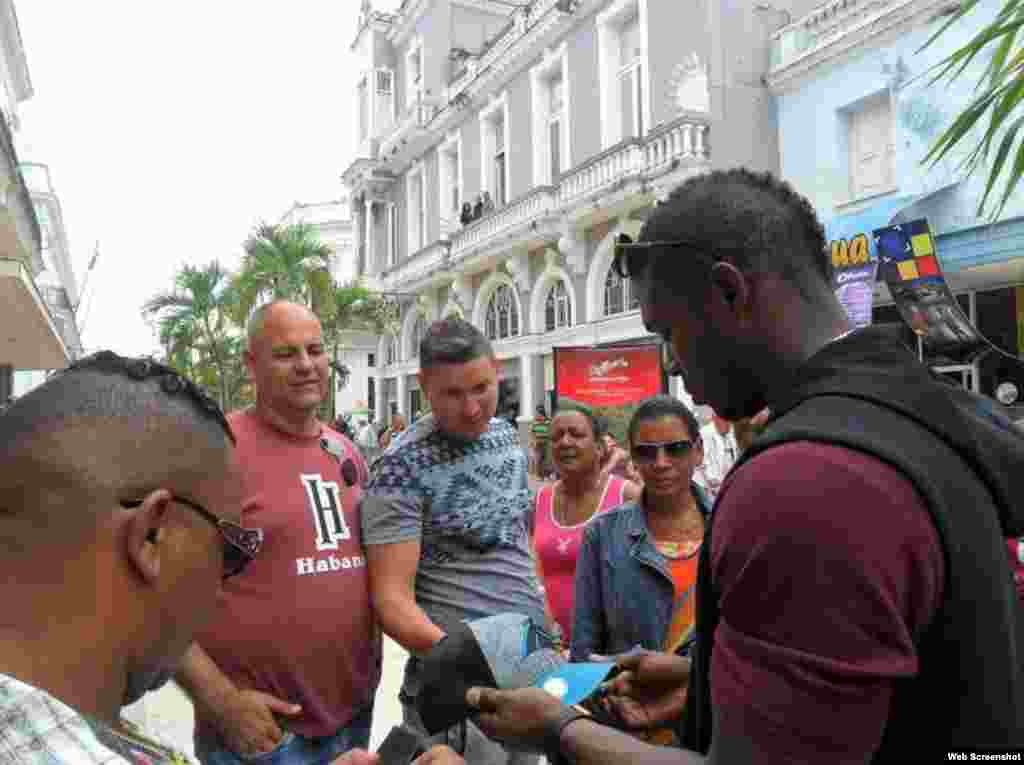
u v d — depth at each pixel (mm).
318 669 2219
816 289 1110
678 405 2590
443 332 2314
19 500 865
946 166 8258
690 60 10859
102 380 935
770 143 10844
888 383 967
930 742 878
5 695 767
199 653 2100
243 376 23125
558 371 7141
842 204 9602
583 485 3270
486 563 2361
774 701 834
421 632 2121
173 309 22688
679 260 1118
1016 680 907
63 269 26641
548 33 15031
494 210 16094
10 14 12844
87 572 867
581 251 14008
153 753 962
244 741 2045
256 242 18922
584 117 14227
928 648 878
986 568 900
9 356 13711
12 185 6535
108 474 882
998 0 7781
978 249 8016
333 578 2262
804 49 10273
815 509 850
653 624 2449
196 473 957
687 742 1149
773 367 1093
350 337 24859
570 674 1497
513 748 1311
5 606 849
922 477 867
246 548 1042
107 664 881
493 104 17359
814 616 835
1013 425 1136
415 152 21391
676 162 10781
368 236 23719
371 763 1413
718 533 955
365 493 2418
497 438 2475
